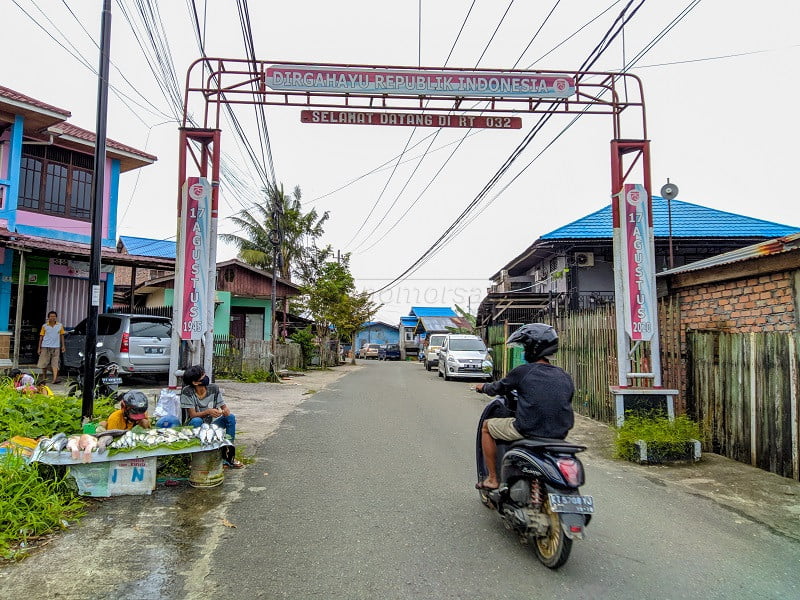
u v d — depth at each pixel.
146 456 5.02
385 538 4.20
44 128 13.95
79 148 15.31
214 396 6.18
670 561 3.88
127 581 3.41
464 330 32.50
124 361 11.59
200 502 4.93
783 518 4.78
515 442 4.20
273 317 19.14
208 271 7.30
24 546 3.89
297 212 33.34
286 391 14.05
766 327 6.85
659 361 7.69
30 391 7.69
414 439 7.97
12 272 13.66
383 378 19.88
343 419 9.62
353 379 19.05
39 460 4.68
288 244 34.16
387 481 5.75
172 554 3.82
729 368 6.85
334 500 5.09
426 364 26.20
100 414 6.96
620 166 8.24
